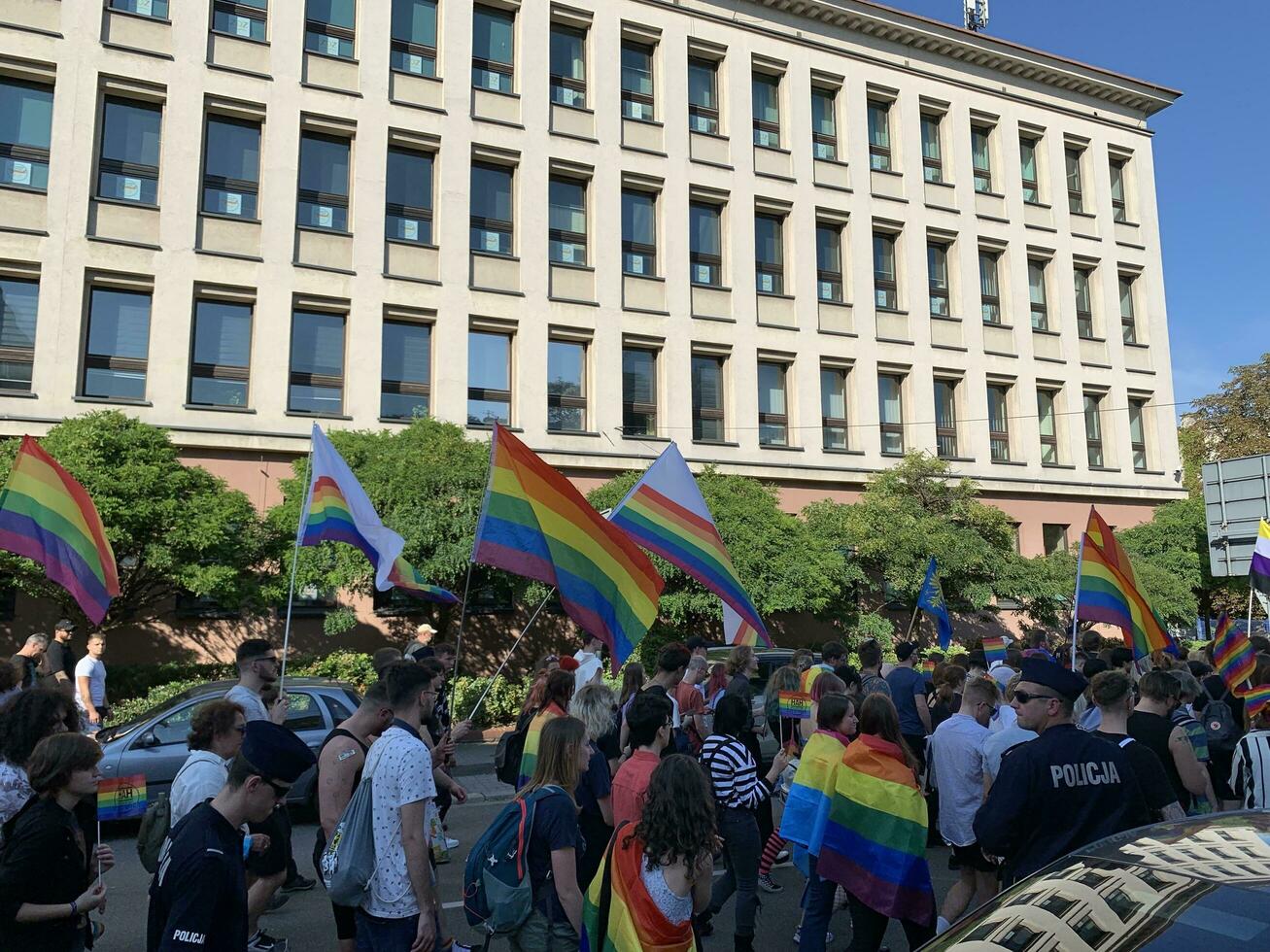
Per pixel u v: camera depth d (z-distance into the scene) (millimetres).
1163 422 31031
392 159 21484
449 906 7359
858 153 27016
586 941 3709
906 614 25188
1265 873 2625
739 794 5871
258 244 19719
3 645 16641
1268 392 37562
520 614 20906
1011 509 27969
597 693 6051
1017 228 29312
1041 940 2613
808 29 26703
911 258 27344
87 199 18219
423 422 18406
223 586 15469
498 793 12086
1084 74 30594
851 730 5781
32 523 8109
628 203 24031
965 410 27656
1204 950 2311
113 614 15555
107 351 18438
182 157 19156
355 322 20344
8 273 17719
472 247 22078
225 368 19391
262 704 6684
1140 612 10086
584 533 6980
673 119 24531
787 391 25375
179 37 19391
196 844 3406
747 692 9250
